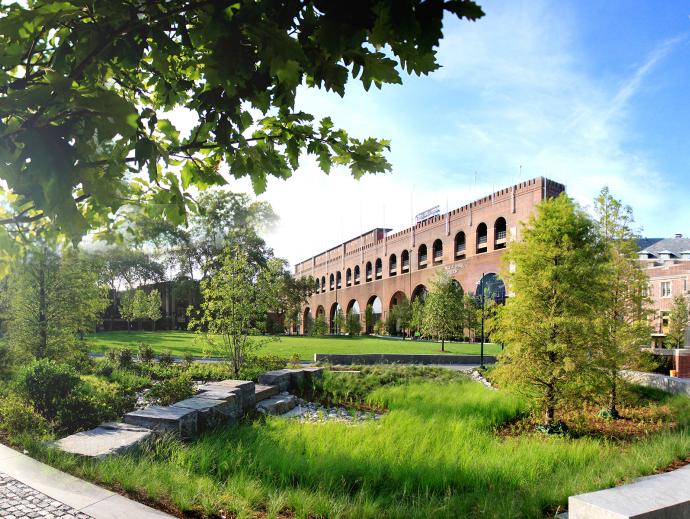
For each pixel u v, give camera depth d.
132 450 6.26
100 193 1.80
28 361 13.20
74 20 1.69
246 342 17.08
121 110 1.54
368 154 2.65
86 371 14.37
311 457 6.72
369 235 71.56
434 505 5.26
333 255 84.44
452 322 33.75
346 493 5.81
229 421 9.23
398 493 5.89
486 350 32.84
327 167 2.68
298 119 2.52
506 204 43.72
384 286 65.31
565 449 8.26
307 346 31.02
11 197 2.54
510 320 12.27
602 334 12.03
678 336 42.06
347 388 15.88
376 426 9.65
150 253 53.81
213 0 1.55
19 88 1.71
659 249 72.44
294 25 1.63
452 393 15.07
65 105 1.51
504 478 6.55
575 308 12.05
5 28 1.55
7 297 13.77
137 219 2.98
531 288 12.19
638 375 18.33
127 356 17.45
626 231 15.35
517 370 12.08
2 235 2.24
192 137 2.47
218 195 50.47
